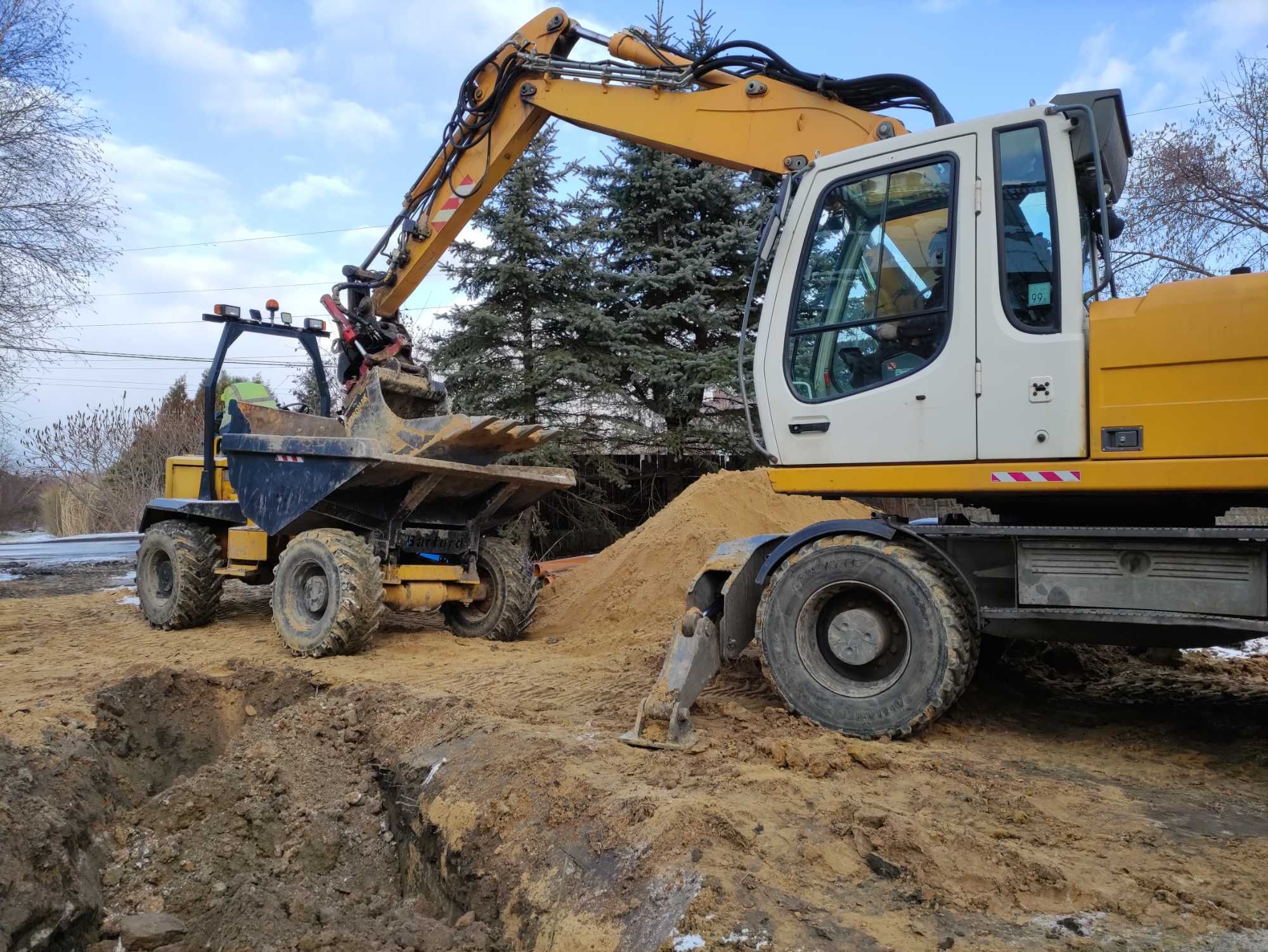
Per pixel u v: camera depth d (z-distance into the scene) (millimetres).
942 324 4410
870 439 4535
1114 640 4230
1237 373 3791
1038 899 2977
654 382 16031
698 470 17281
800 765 4074
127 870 4332
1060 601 4215
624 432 15992
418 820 4348
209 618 8039
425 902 4074
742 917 2889
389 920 3805
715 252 16594
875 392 4527
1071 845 3336
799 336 4820
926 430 4395
